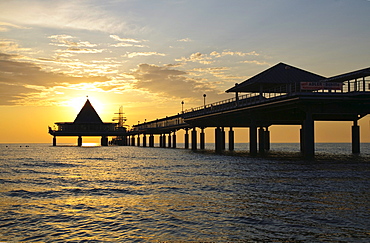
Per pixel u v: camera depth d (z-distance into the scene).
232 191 30.50
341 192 28.80
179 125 139.50
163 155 101.62
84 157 101.50
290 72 77.12
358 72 58.03
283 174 41.56
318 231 18.38
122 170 55.09
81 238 18.55
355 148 78.75
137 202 27.17
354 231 18.28
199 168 53.72
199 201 26.61
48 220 22.25
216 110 90.69
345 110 62.38
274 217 21.23
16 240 18.42
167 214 22.84
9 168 62.31
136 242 17.69
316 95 57.56
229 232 18.69
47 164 72.50
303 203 24.75
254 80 76.38
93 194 31.64
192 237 18.11
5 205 26.98
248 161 64.75
